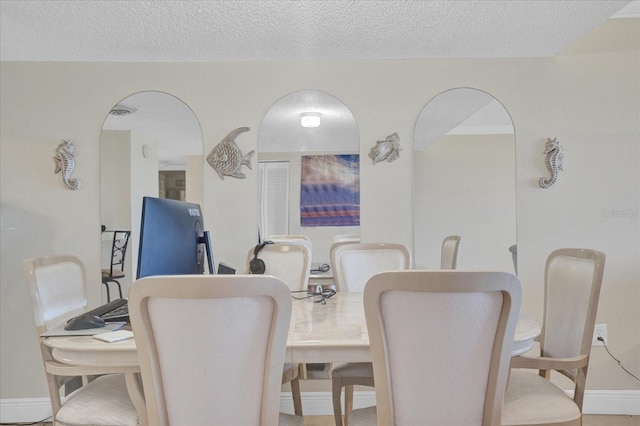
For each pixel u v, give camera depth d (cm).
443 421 120
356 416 147
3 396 263
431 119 272
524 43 248
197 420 116
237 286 106
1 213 263
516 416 143
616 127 264
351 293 221
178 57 264
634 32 263
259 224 274
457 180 272
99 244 268
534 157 268
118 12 207
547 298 182
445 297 113
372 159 272
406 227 273
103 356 129
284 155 273
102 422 146
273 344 113
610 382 260
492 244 270
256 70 272
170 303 110
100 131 269
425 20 219
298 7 205
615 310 261
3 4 198
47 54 256
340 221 275
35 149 266
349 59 271
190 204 188
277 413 117
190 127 272
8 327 263
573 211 265
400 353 117
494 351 117
